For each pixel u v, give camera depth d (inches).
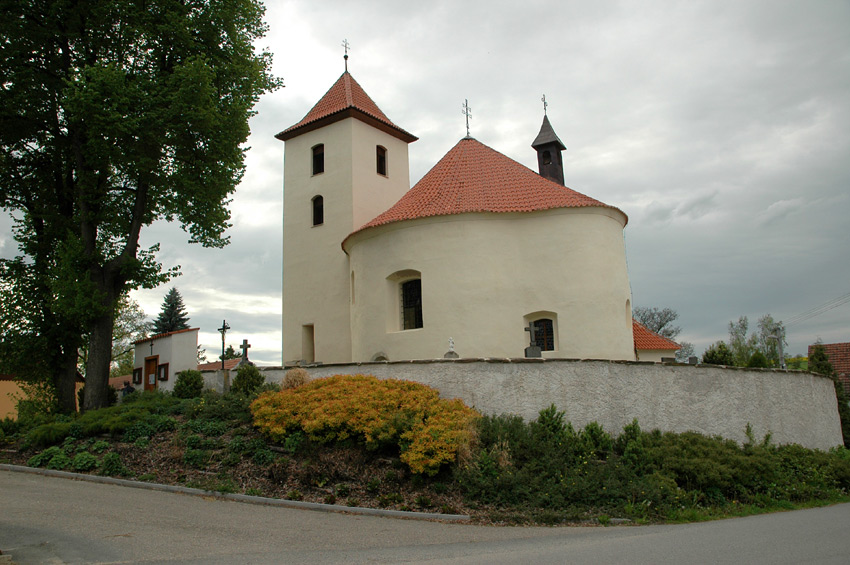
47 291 915.4
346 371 679.1
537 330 870.4
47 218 911.0
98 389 821.2
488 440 540.4
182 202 852.0
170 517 420.8
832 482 699.4
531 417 609.6
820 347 1357.0
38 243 938.1
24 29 818.2
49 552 334.0
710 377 741.9
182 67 781.3
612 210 882.1
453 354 734.5
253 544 358.9
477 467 495.5
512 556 327.6
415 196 964.6
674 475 542.0
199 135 829.2
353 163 1166.3
